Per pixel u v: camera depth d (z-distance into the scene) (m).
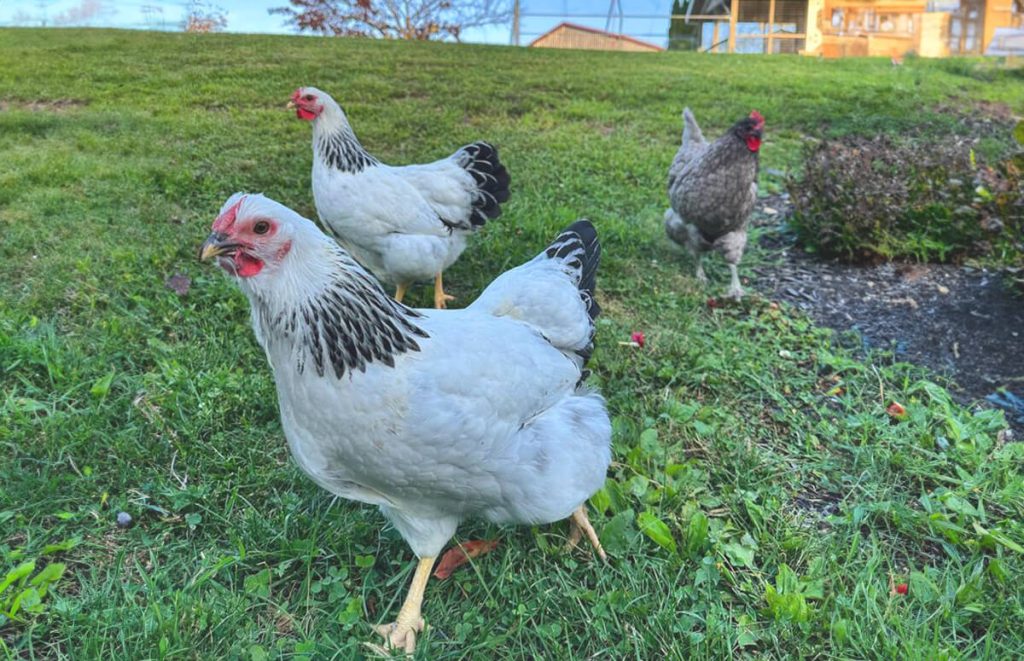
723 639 2.73
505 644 2.75
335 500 3.36
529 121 10.47
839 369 4.73
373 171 5.01
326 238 2.44
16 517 3.16
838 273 6.35
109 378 3.97
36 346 4.20
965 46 21.08
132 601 2.77
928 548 3.33
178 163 7.76
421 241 4.98
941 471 3.82
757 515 3.39
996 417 4.18
